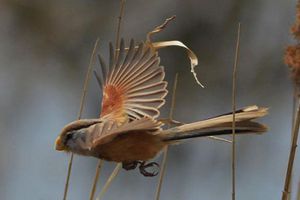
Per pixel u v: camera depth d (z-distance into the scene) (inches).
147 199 665.6
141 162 249.1
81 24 757.9
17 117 713.6
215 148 689.6
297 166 470.9
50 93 737.6
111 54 264.8
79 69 748.0
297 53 289.0
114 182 665.6
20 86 741.3
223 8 748.6
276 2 748.0
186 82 722.2
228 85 729.6
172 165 686.5
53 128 708.7
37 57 756.0
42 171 642.8
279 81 728.3
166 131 248.5
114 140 243.4
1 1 758.5
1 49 751.7
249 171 677.9
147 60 256.5
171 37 749.3
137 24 751.1
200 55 742.5
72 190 637.9
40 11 757.9
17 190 627.5
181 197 669.3
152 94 249.0
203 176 685.9
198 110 715.4
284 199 289.7
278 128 698.8
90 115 724.7
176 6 751.7
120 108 249.8
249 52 740.0
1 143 675.4
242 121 245.6
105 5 759.7
